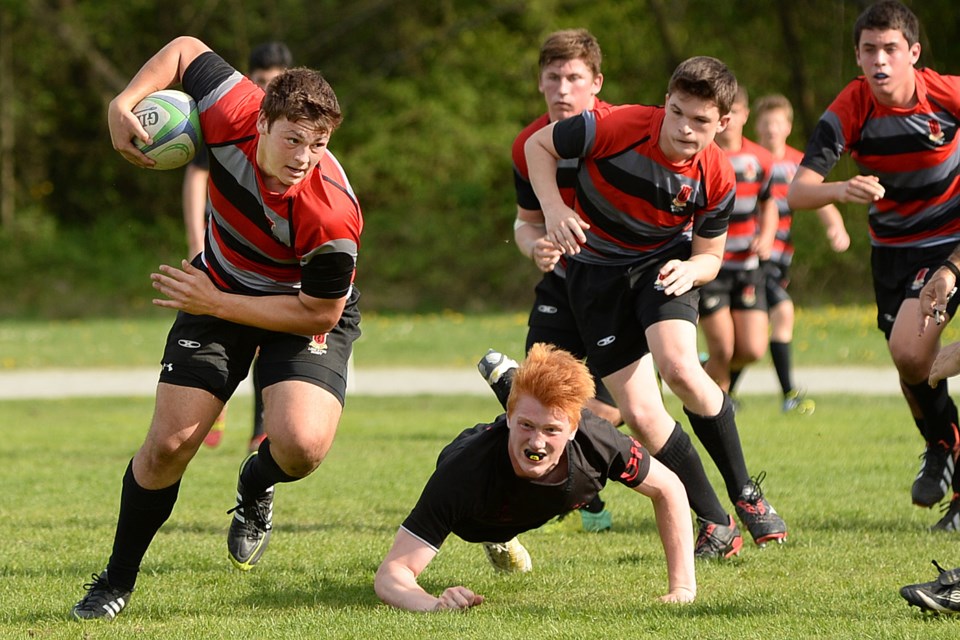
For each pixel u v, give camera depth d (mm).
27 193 97438
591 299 18484
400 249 92062
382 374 51625
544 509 14305
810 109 90188
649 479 14750
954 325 56281
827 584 15922
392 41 98625
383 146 95188
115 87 96938
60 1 96812
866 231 81250
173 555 18484
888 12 19828
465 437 15070
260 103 14430
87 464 28828
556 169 18281
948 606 13617
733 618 13867
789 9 88938
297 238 14062
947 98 20016
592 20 97688
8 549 18750
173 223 98438
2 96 94500
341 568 17547
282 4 97125
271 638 13297
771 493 23516
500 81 99125
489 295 88125
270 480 16109
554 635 13094
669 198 17797
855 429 33375
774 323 37750
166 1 96938
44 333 66875
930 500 20844
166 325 71438
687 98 16672
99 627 14094
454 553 18688
